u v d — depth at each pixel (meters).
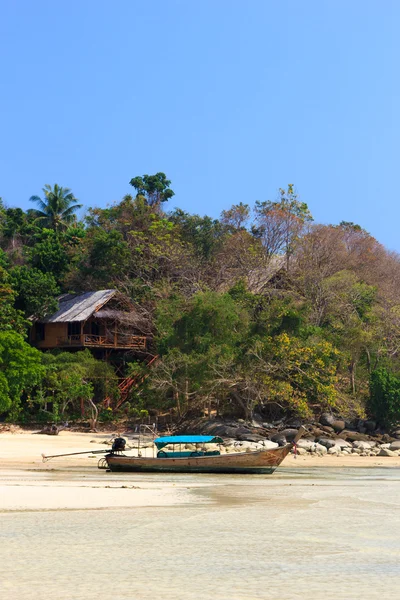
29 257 83.00
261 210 89.50
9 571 13.37
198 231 89.38
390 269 88.38
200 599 11.45
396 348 67.31
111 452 38.06
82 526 18.77
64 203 102.25
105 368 64.56
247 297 66.94
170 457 38.06
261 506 23.58
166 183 97.31
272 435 56.00
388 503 24.81
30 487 28.20
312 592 11.98
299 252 83.50
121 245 78.44
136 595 11.67
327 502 24.92
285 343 58.22
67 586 12.24
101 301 69.88
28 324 69.62
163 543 16.41
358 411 58.31
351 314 69.50
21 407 61.22
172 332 61.47
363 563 14.36
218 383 57.34
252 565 14.09
